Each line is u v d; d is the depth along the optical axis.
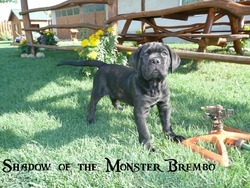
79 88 3.72
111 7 4.40
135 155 1.81
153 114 2.68
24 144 2.10
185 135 2.21
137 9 11.80
